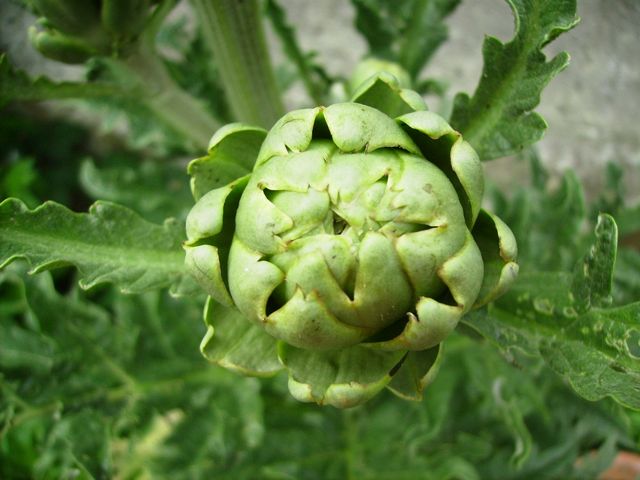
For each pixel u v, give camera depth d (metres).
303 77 0.44
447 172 0.26
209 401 0.40
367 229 0.24
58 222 0.28
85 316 0.40
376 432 0.43
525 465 0.43
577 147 0.60
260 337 0.27
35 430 0.48
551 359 0.26
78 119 0.72
